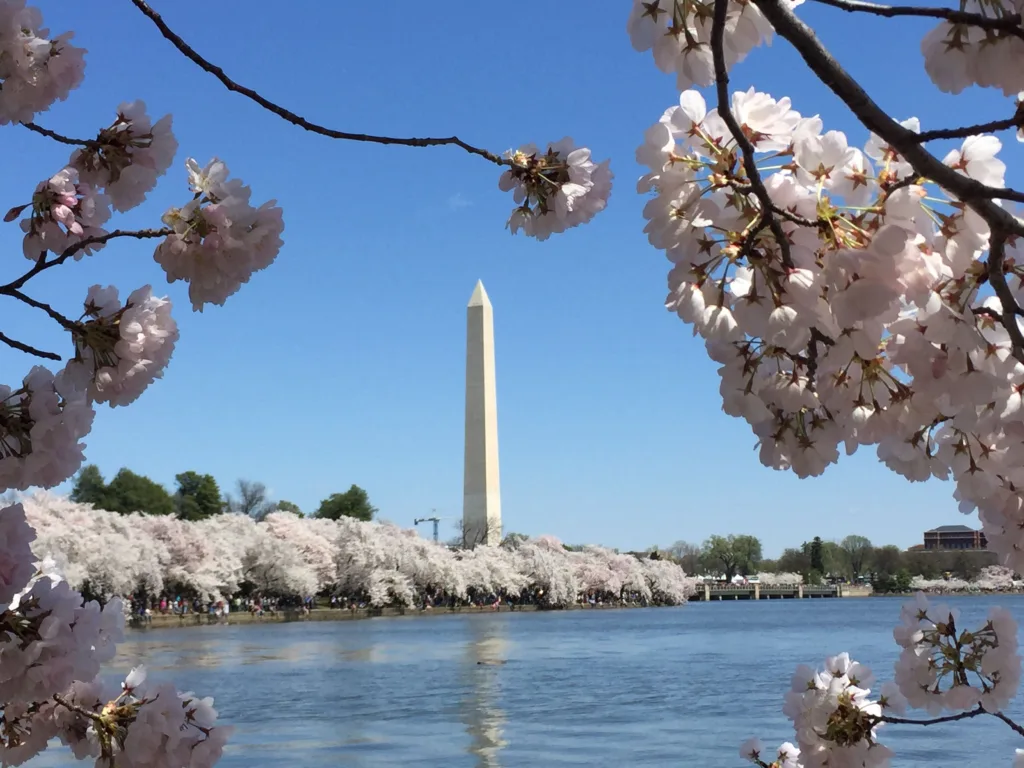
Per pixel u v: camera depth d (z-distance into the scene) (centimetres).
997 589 12025
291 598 8850
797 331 246
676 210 257
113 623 400
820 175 242
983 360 272
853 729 464
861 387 279
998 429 317
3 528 316
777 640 6088
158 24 333
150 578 7069
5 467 327
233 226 335
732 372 287
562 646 5541
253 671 3944
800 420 297
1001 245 238
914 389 272
